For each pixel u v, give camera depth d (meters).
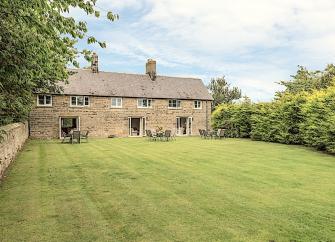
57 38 7.51
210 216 6.98
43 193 8.98
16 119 19.92
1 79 8.22
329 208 7.55
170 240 5.69
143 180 10.85
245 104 32.81
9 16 6.74
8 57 7.25
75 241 5.65
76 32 7.28
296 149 20.77
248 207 7.64
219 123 36.31
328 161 15.20
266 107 28.67
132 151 19.94
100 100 35.97
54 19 6.90
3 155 11.63
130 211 7.36
